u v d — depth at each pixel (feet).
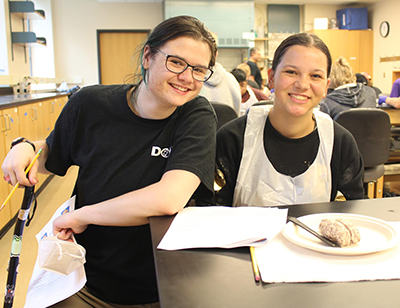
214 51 3.47
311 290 1.90
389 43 30.19
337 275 2.01
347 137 4.25
